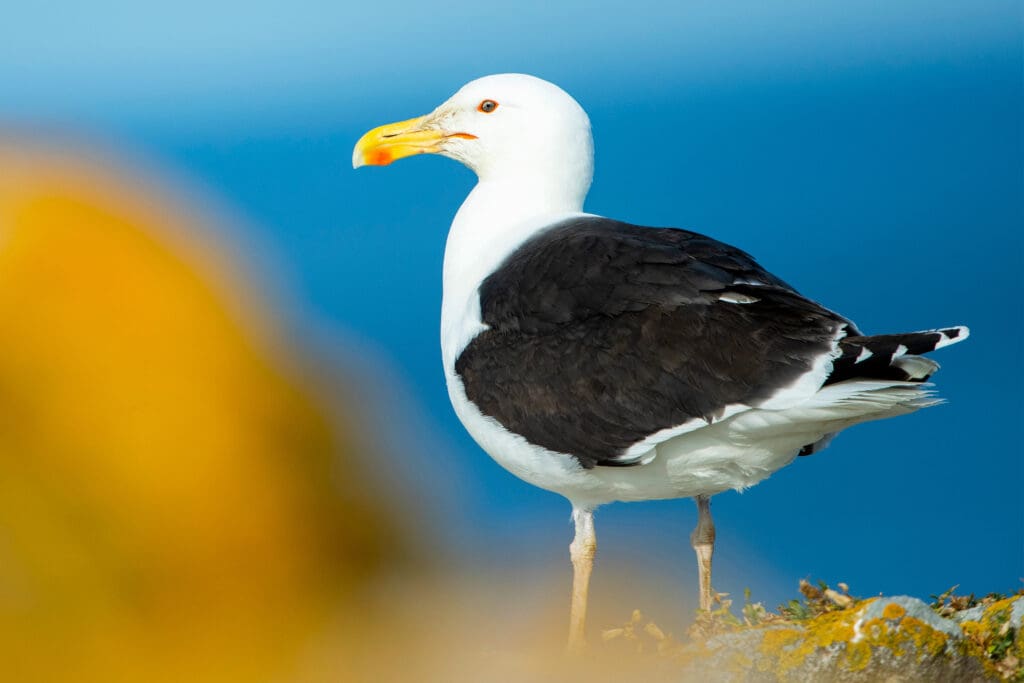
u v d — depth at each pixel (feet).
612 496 42.39
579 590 42.60
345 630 29.76
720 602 41.06
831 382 36.88
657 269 40.06
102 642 26.58
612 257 40.98
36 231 28.14
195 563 27.63
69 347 27.20
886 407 37.09
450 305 46.88
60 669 26.30
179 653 27.22
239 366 29.04
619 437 39.52
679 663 32.78
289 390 30.12
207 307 29.07
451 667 32.27
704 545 43.27
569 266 41.50
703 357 38.24
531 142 48.75
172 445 27.48
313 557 29.55
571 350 40.32
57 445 26.89
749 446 39.29
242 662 27.55
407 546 32.60
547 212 48.37
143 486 27.20
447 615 33.55
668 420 38.68
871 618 31.27
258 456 28.76
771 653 31.63
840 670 31.09
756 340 37.86
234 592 27.78
